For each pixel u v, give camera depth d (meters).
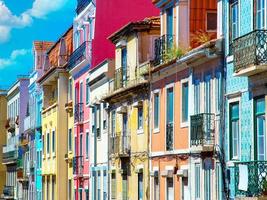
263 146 25.55
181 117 32.72
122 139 40.72
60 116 56.44
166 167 34.53
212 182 29.36
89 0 49.09
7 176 87.56
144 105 37.50
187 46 33.59
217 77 29.06
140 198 38.28
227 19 28.30
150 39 39.06
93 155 47.34
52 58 62.03
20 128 76.44
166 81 34.69
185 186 32.41
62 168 56.28
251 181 24.69
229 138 28.02
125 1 46.91
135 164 38.81
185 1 33.94
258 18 25.91
